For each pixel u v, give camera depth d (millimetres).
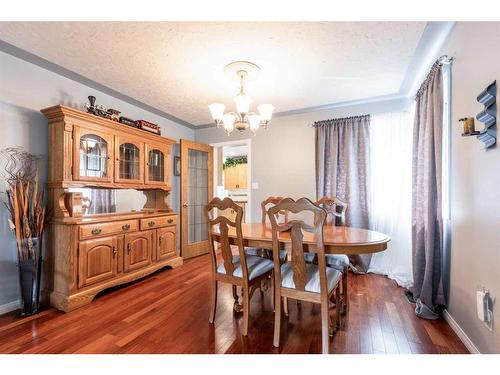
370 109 3344
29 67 2338
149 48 2092
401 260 3023
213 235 1993
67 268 2232
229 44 2027
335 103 3387
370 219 3191
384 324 1927
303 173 3779
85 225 2342
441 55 2051
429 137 2105
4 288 2178
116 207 3129
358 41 1993
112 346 1645
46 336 1762
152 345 1658
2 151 2172
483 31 1434
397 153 3141
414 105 2916
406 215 3031
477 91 1507
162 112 3785
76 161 2381
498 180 1302
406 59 2273
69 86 2658
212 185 4566
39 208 2232
